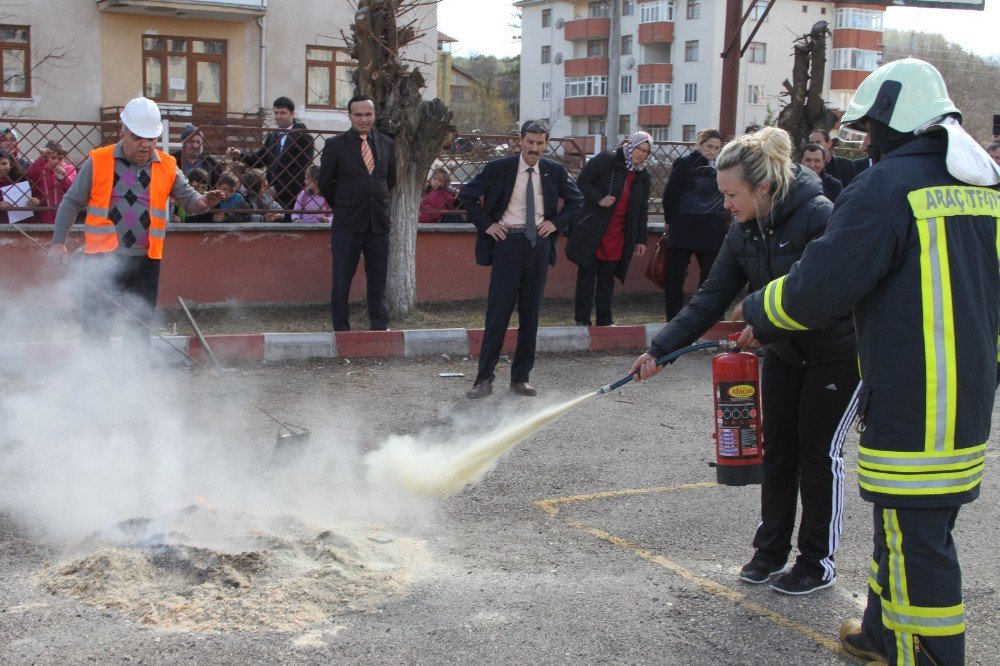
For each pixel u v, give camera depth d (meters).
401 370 8.13
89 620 3.58
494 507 5.10
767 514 4.14
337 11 27.09
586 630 3.67
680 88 51.38
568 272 12.18
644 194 9.49
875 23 49.47
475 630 3.63
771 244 3.79
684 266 9.52
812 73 12.96
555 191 7.33
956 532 4.91
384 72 9.70
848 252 2.95
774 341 3.66
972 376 2.93
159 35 25.70
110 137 10.35
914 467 2.95
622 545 4.61
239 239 10.47
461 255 11.58
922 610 3.00
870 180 3.00
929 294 2.91
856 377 3.82
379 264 8.95
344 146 8.64
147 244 6.39
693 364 8.72
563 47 58.03
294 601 3.77
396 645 3.50
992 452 6.33
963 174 2.94
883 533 3.13
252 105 26.69
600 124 56.69
